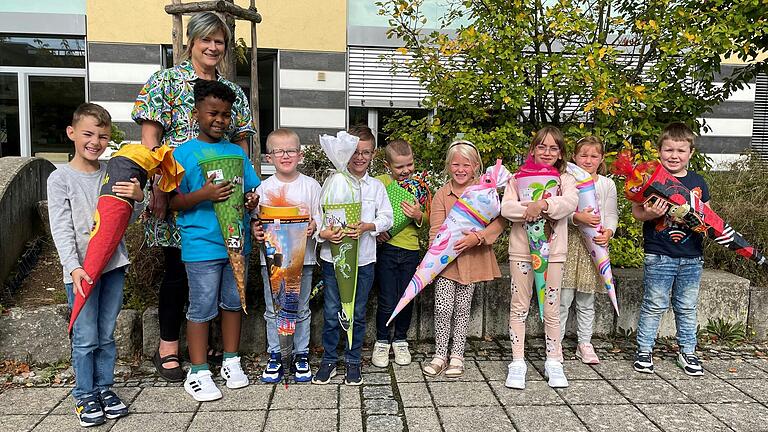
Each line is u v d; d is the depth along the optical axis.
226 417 2.91
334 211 3.21
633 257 4.67
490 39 4.48
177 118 3.25
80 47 8.73
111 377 2.98
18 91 8.68
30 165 4.96
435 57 4.81
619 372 3.60
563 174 3.43
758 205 5.16
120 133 5.96
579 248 3.71
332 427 2.82
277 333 3.38
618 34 5.05
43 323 3.55
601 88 4.29
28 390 3.22
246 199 3.15
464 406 3.07
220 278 3.18
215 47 3.24
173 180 2.94
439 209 3.60
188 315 3.14
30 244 4.75
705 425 2.88
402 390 3.27
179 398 3.14
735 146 9.98
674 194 3.41
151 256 3.86
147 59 8.63
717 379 3.50
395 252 3.61
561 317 3.75
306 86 9.02
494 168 3.54
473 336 4.20
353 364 3.38
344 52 9.09
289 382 3.38
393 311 3.63
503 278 4.19
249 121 3.55
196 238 3.06
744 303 4.27
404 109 9.39
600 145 3.79
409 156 3.66
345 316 3.27
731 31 4.18
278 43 8.84
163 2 8.56
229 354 3.33
